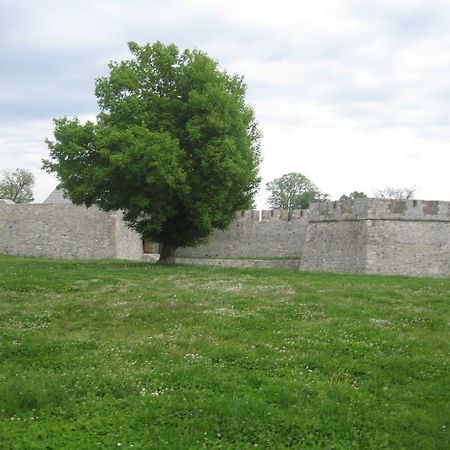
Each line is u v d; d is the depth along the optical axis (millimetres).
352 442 7805
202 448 7379
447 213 32031
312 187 96125
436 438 7996
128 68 29844
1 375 9867
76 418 8164
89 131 28656
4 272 23031
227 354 11352
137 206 28359
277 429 8016
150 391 9242
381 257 30797
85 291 19766
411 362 11250
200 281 23016
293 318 15406
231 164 27672
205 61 29734
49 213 42438
